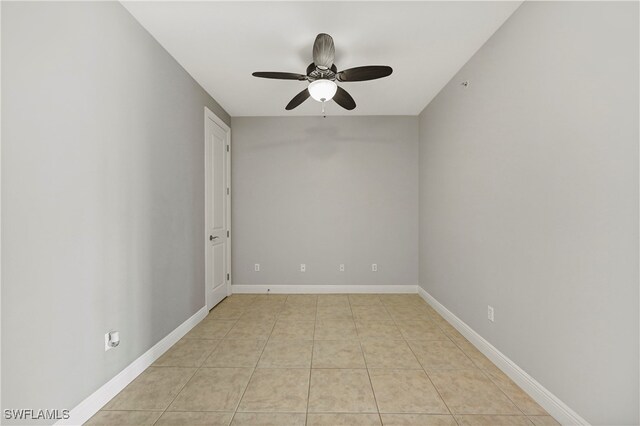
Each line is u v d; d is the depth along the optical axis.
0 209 1.27
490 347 2.41
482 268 2.55
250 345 2.68
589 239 1.51
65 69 1.57
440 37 2.43
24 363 1.36
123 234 2.02
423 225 4.18
